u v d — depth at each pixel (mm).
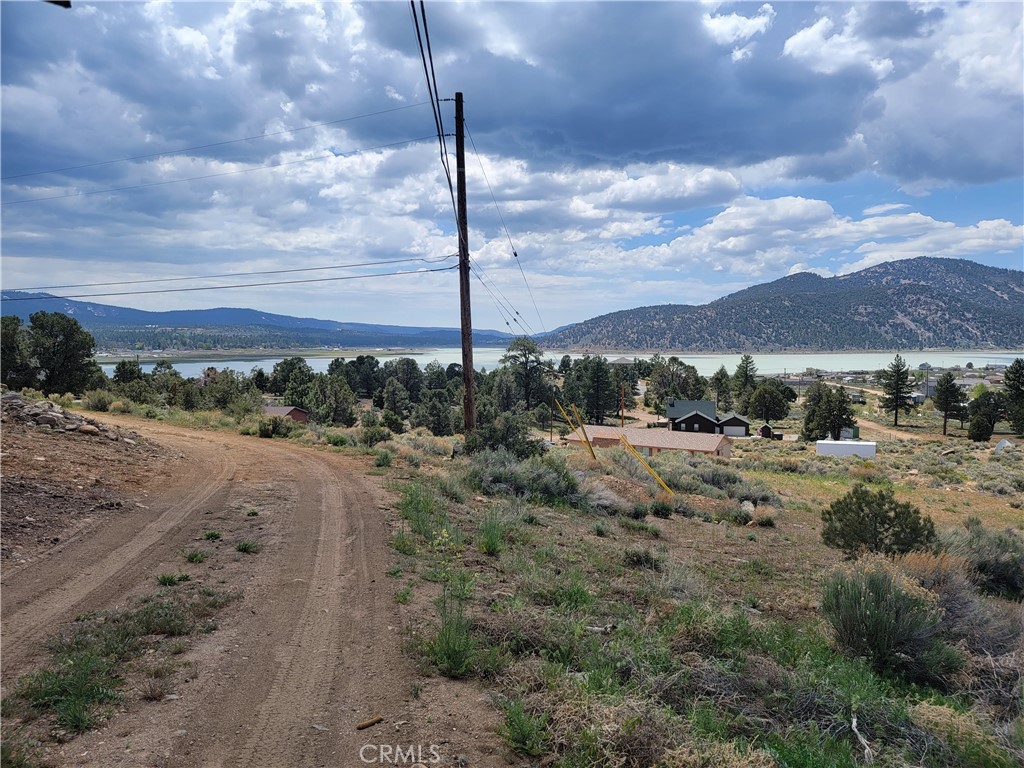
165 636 5547
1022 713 5734
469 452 19438
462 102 18859
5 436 12164
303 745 4117
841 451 62562
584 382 115125
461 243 19469
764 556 12961
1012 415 88750
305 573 7512
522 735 4324
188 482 12211
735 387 147375
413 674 5203
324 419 74938
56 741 3885
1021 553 12688
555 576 8578
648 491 20656
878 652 6867
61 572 6754
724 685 5488
